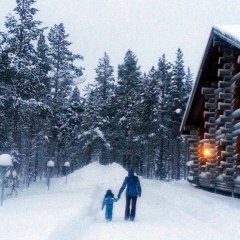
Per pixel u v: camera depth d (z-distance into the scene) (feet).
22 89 90.74
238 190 49.85
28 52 93.91
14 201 52.44
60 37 135.54
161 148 157.99
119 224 35.70
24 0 94.02
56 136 140.87
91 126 153.48
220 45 53.31
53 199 54.34
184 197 56.08
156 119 156.66
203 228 32.89
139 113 165.27
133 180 39.99
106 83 166.91
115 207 52.54
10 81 90.58
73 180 115.03
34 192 96.32
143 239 27.58
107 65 167.94
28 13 94.02
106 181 113.19
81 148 160.56
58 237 24.68
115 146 163.94
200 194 56.85
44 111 95.20
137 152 177.99
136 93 166.71
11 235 23.38
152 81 165.58
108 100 166.81
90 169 123.34
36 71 93.35
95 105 155.74
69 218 31.55
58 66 133.59
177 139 162.20
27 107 89.66
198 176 76.02
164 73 165.07
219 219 36.06
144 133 165.17
